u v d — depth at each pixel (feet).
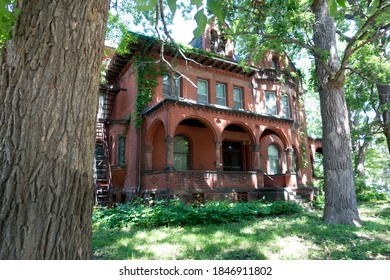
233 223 27.73
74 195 6.54
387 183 115.96
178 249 17.30
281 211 34.71
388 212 35.60
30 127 6.15
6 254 5.66
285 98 60.08
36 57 6.40
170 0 6.97
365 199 57.47
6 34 6.22
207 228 24.81
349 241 19.20
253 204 34.73
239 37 37.55
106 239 20.51
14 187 5.91
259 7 29.71
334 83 27.94
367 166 102.89
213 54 50.65
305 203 44.34
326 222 26.86
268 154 58.80
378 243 18.37
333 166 27.40
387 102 48.37
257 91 56.39
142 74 45.68
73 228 6.46
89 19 7.16
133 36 40.45
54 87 6.43
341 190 26.78
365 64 39.06
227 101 52.37
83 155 6.82
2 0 6.19
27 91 6.27
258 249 17.04
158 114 41.88
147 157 42.91
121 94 52.34
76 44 6.83
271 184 51.03
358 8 34.83
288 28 27.53
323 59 27.02
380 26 27.35
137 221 26.04
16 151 6.04
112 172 47.34
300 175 58.34
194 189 38.91
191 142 49.70
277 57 60.49
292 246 17.99
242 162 56.18
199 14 7.21
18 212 5.86
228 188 42.09
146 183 42.16
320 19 29.73
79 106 6.80
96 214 27.71
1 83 6.40
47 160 6.19
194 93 48.88
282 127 51.16
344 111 28.43
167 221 26.45
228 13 31.07
